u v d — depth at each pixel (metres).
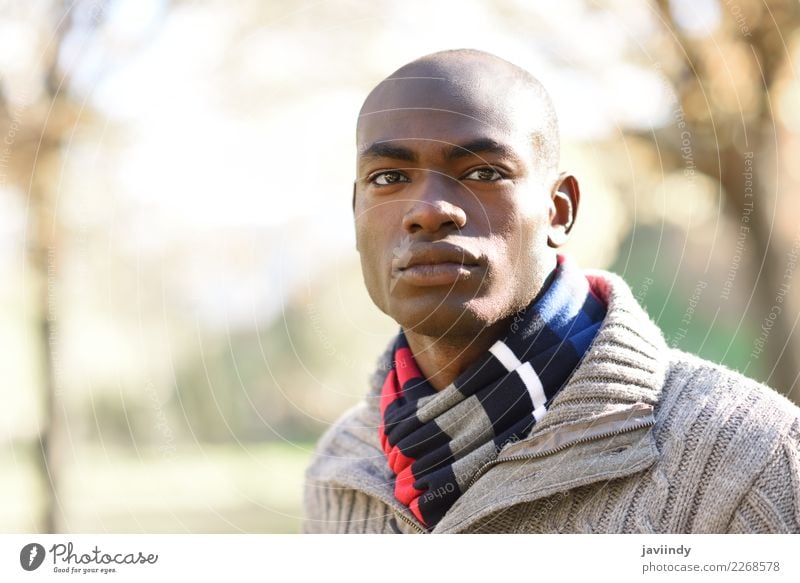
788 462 1.06
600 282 1.30
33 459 2.59
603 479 1.11
